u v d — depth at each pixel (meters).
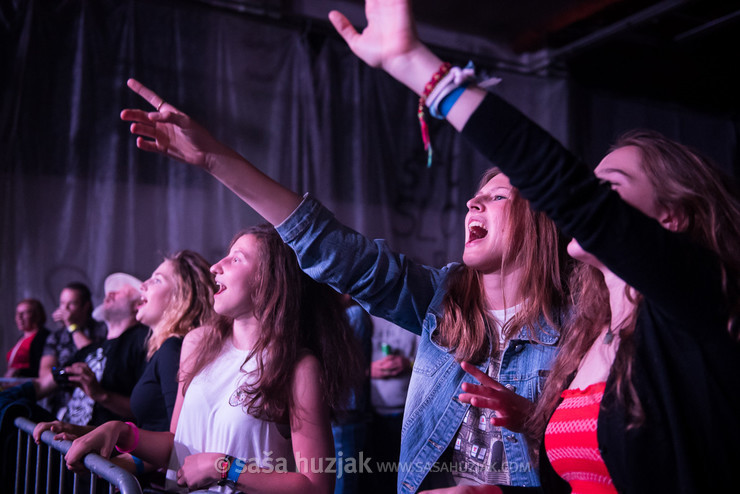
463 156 5.49
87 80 4.29
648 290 0.70
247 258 1.53
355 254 1.31
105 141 4.30
